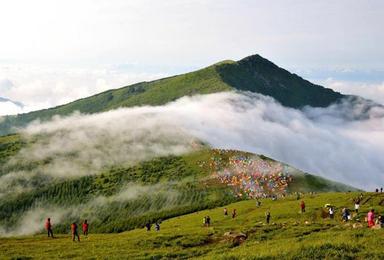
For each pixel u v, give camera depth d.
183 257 44.72
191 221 128.62
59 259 45.75
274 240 49.50
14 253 50.25
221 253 44.16
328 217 85.12
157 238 56.72
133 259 43.88
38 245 57.44
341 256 35.78
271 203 139.38
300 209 104.44
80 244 57.16
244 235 54.53
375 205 95.88
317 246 38.69
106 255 46.69
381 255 35.53
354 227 55.44
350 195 117.44
